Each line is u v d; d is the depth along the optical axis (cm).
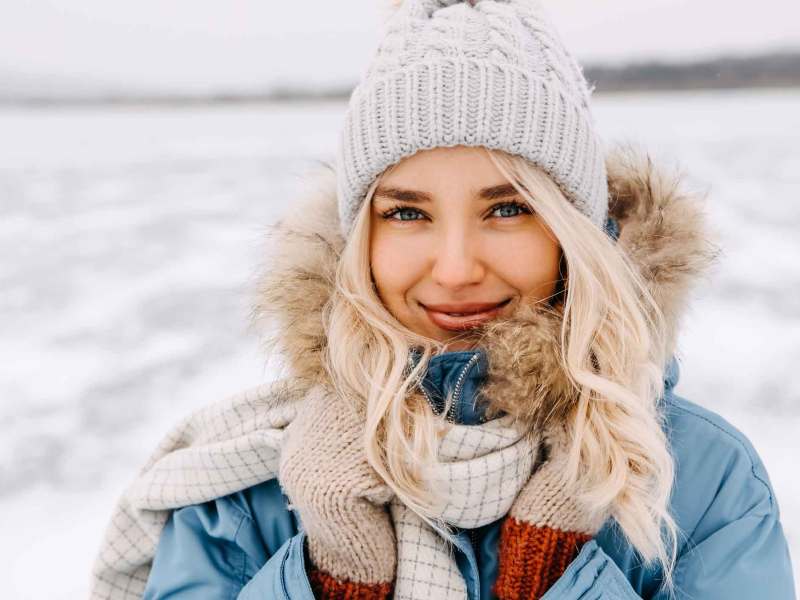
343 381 102
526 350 94
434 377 102
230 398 123
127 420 317
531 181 95
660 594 100
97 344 408
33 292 514
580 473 95
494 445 96
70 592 211
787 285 464
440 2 104
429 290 99
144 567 134
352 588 94
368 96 100
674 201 106
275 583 94
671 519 94
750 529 98
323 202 117
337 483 93
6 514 248
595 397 98
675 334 109
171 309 465
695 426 108
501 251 96
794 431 283
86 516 248
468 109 93
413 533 99
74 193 978
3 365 382
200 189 978
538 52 99
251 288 115
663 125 1584
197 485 112
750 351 362
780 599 94
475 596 98
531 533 93
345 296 104
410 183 95
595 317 97
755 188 814
